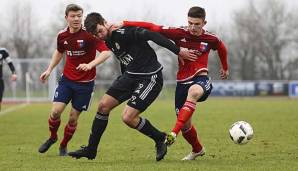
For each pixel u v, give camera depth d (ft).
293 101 385.29
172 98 456.04
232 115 223.10
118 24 86.53
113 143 123.03
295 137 132.87
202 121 191.01
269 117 209.15
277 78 633.61
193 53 88.43
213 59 583.58
